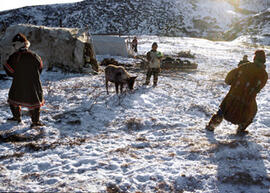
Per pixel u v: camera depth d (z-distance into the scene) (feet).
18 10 398.01
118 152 12.37
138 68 49.49
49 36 39.17
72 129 16.12
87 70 40.73
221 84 35.42
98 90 27.50
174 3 398.21
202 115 20.35
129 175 10.00
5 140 14.01
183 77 41.68
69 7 399.65
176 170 10.40
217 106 23.20
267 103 23.91
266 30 282.15
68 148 13.15
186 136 14.93
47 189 8.86
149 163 11.14
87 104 21.81
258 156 11.65
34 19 375.25
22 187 9.07
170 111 20.88
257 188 9.22
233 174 9.95
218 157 11.55
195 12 382.83
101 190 8.87
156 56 29.84
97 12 369.91
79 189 8.82
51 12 393.09
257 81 14.02
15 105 15.40
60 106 21.33
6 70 15.15
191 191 9.05
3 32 39.86
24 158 12.01
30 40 38.86
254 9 433.07
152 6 385.50
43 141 13.89
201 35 334.44
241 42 225.35
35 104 15.51
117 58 66.28
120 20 350.23
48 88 27.96
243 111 14.43
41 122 17.01
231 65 65.00
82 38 41.78
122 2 391.86
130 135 15.40
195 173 10.08
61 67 40.04
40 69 16.07
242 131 15.35
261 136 14.79
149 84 31.86
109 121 17.89
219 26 354.54
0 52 36.73
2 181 9.62
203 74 47.62
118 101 22.82
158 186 9.28
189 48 111.96
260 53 14.01
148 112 20.39
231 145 12.70
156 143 13.57
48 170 10.69
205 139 14.24
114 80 24.00
